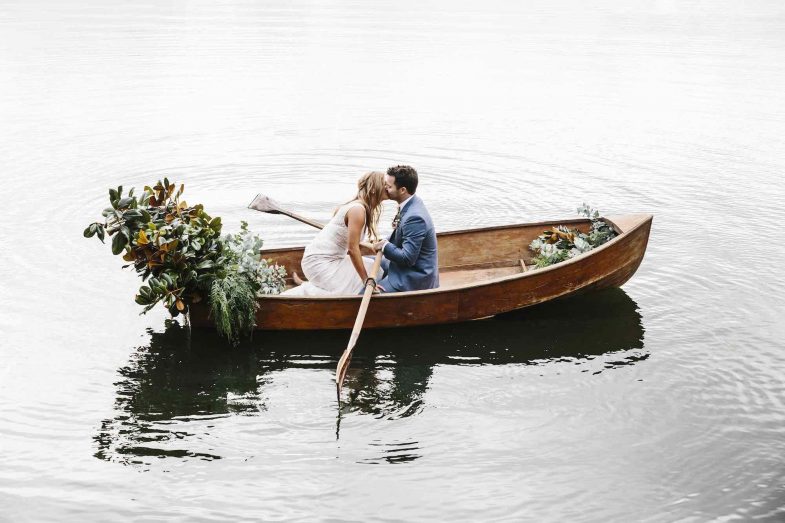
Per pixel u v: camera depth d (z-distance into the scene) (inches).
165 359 226.1
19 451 184.9
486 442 191.2
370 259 263.0
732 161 454.0
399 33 1115.9
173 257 227.0
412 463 183.2
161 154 450.3
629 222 271.7
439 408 205.3
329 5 1652.3
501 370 223.0
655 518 165.8
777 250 312.2
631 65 831.1
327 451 187.5
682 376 219.8
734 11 1588.3
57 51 855.1
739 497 171.9
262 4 1640.0
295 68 775.7
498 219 350.9
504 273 285.1
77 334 238.5
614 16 1455.5
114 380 215.3
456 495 172.2
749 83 720.3
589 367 224.8
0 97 603.5
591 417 201.2
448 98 636.7
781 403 206.7
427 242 249.9
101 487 173.5
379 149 471.5
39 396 206.7
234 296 227.6
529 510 167.9
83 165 422.9
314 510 167.5
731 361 227.1
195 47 921.5
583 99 638.5
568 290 255.3
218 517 164.9
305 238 323.9
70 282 273.3
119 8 1444.4
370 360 227.3
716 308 260.1
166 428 195.2
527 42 1026.1
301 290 251.9
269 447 188.7
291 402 207.5
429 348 233.8
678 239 323.9
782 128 539.8
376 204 247.0
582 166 440.1
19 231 320.2
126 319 248.4
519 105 610.9
